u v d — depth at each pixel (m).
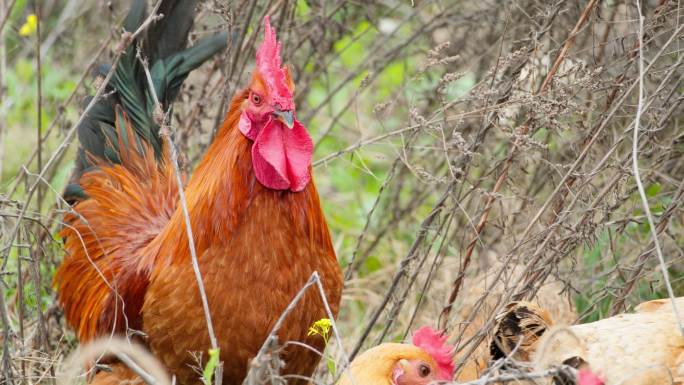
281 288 6.89
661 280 8.82
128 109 8.96
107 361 7.39
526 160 8.81
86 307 8.13
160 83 8.77
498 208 9.80
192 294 6.86
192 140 10.31
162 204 8.54
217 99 9.96
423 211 11.72
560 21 9.32
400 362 6.94
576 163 7.71
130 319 7.30
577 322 8.30
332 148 13.48
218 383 6.07
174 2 8.84
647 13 9.02
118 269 7.86
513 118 8.35
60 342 8.55
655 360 6.92
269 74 6.86
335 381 7.80
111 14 10.35
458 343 7.91
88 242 8.34
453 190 8.33
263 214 6.88
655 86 9.06
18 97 13.25
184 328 6.89
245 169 6.91
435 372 6.96
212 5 9.38
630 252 9.35
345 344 9.82
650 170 8.16
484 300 8.23
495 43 9.98
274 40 6.99
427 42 11.90
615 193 8.00
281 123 6.94
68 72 13.27
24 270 9.21
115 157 9.02
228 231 6.87
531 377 5.57
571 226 7.87
